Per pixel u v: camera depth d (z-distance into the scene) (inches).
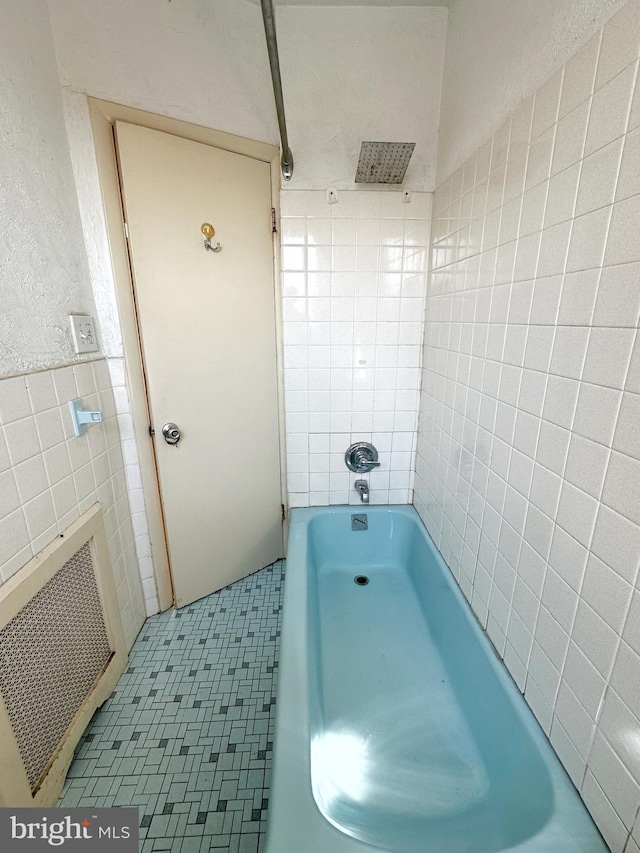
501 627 42.6
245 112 56.6
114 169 49.7
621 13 24.7
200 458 64.1
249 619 65.1
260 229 61.7
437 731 45.9
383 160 54.3
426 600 64.7
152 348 56.2
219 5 51.9
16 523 35.6
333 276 65.5
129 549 58.8
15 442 35.8
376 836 35.1
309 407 72.1
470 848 33.6
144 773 42.6
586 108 28.3
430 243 64.3
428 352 66.5
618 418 26.2
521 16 36.5
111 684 51.0
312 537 73.4
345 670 54.5
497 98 41.6
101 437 51.1
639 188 24.0
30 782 36.5
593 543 28.8
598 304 27.7
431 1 53.9
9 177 36.8
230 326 62.3
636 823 25.2
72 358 45.6
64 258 44.9
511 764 37.2
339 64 56.8
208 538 68.2
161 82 50.3
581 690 30.2
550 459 33.6
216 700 50.9
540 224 34.2
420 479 72.9
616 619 26.7
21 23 39.0
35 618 38.0
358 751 43.6
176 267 55.7
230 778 42.2
